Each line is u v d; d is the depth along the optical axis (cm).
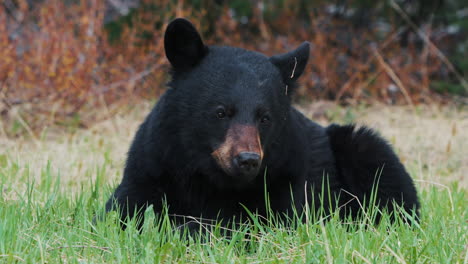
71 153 1434
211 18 2452
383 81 2400
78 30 2041
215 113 778
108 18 2416
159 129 825
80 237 745
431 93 2472
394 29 2598
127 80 1938
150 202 841
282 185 848
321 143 1002
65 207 910
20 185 1085
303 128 951
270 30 2494
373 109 2292
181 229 813
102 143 1550
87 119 1850
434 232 795
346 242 716
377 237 756
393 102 2434
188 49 813
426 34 2591
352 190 1023
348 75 2445
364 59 2500
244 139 749
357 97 2366
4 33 1755
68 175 1248
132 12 2339
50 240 750
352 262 681
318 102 2345
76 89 1798
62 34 1836
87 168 1311
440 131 1855
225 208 852
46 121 1752
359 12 2675
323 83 2416
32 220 828
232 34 2433
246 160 733
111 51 1998
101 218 857
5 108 1733
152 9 2334
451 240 769
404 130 1898
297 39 2459
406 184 1028
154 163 827
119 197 862
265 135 791
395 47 2520
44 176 1138
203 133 789
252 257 737
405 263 664
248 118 767
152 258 688
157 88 2130
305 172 883
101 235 749
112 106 1914
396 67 2441
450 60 2645
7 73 1717
